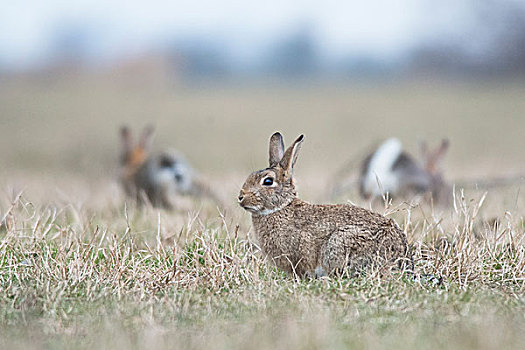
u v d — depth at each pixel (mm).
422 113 102812
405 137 77812
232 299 16656
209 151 67062
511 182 31672
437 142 73500
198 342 13820
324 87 160375
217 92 143875
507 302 16266
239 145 71625
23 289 17234
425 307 15836
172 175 33281
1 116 96750
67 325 15094
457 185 32562
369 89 152000
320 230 18531
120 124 90500
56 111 103312
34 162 60562
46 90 130500
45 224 22875
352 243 18125
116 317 15555
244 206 19016
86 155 63188
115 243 19172
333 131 83125
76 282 17609
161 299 16688
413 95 131625
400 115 100625
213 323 15062
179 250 19031
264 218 19141
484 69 167625
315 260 18656
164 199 33156
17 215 23375
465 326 14508
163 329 14750
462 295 16688
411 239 19938
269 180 19016
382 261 17922
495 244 19281
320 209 18922
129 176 34406
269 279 17922
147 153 37312
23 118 95688
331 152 63188
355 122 92688
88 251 18875
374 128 86125
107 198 31094
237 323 15023
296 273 18953
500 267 18734
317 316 15234
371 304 15984
